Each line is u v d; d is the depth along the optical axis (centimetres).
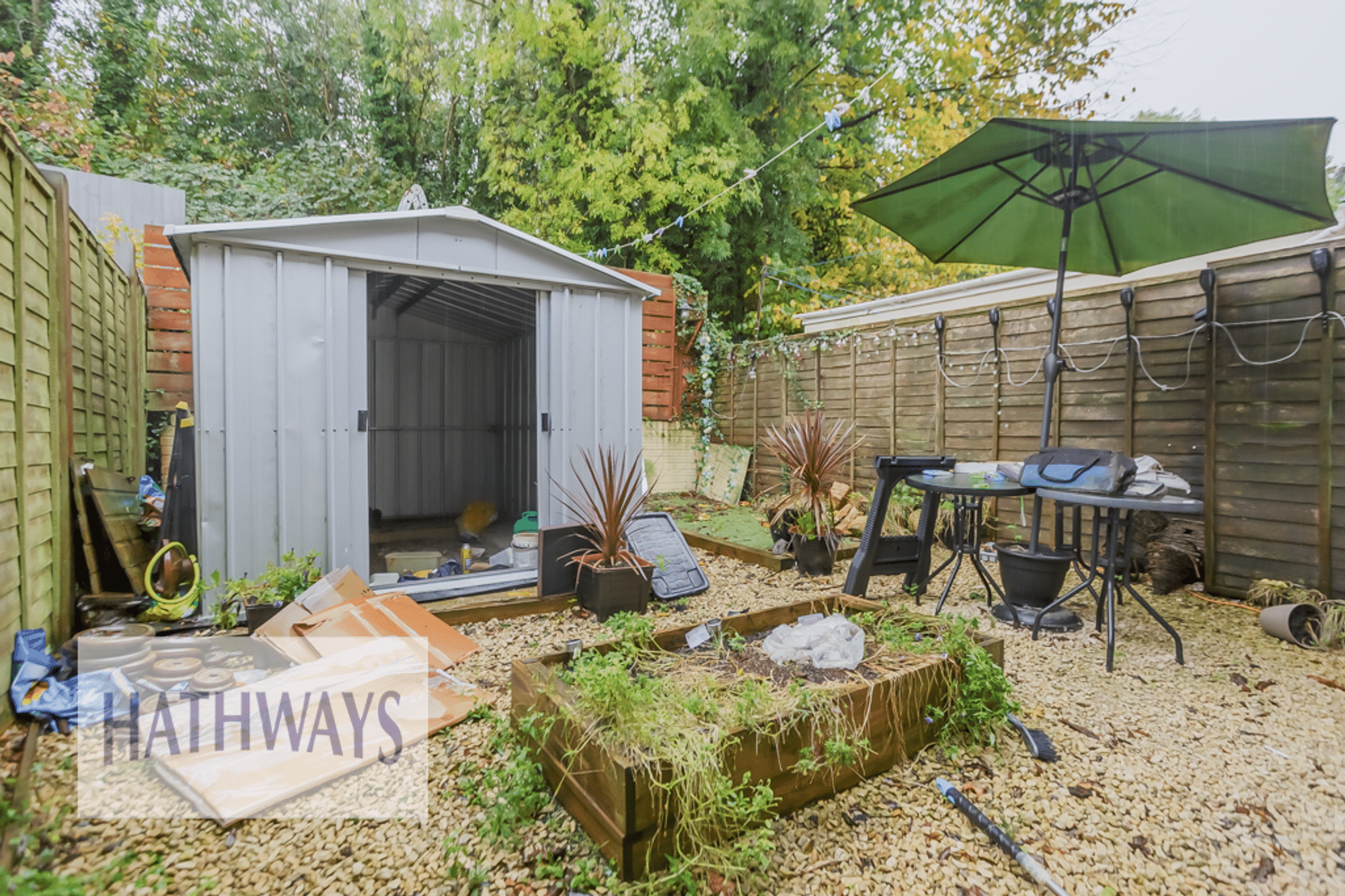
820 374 618
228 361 304
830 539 420
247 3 1127
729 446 721
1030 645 292
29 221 233
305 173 952
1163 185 325
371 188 1039
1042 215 386
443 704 228
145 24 1012
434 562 402
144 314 501
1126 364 396
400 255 340
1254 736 211
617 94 945
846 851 156
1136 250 385
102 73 985
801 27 995
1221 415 353
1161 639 299
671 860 144
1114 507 265
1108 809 173
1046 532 445
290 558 306
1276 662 272
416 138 1192
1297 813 171
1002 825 166
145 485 426
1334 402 314
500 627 320
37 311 239
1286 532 331
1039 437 440
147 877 144
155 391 512
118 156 838
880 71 992
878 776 187
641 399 421
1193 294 366
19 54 848
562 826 163
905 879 148
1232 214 327
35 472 234
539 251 377
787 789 167
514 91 1051
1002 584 396
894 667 203
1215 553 359
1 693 197
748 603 366
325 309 325
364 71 1196
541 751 181
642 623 226
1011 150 319
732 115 977
